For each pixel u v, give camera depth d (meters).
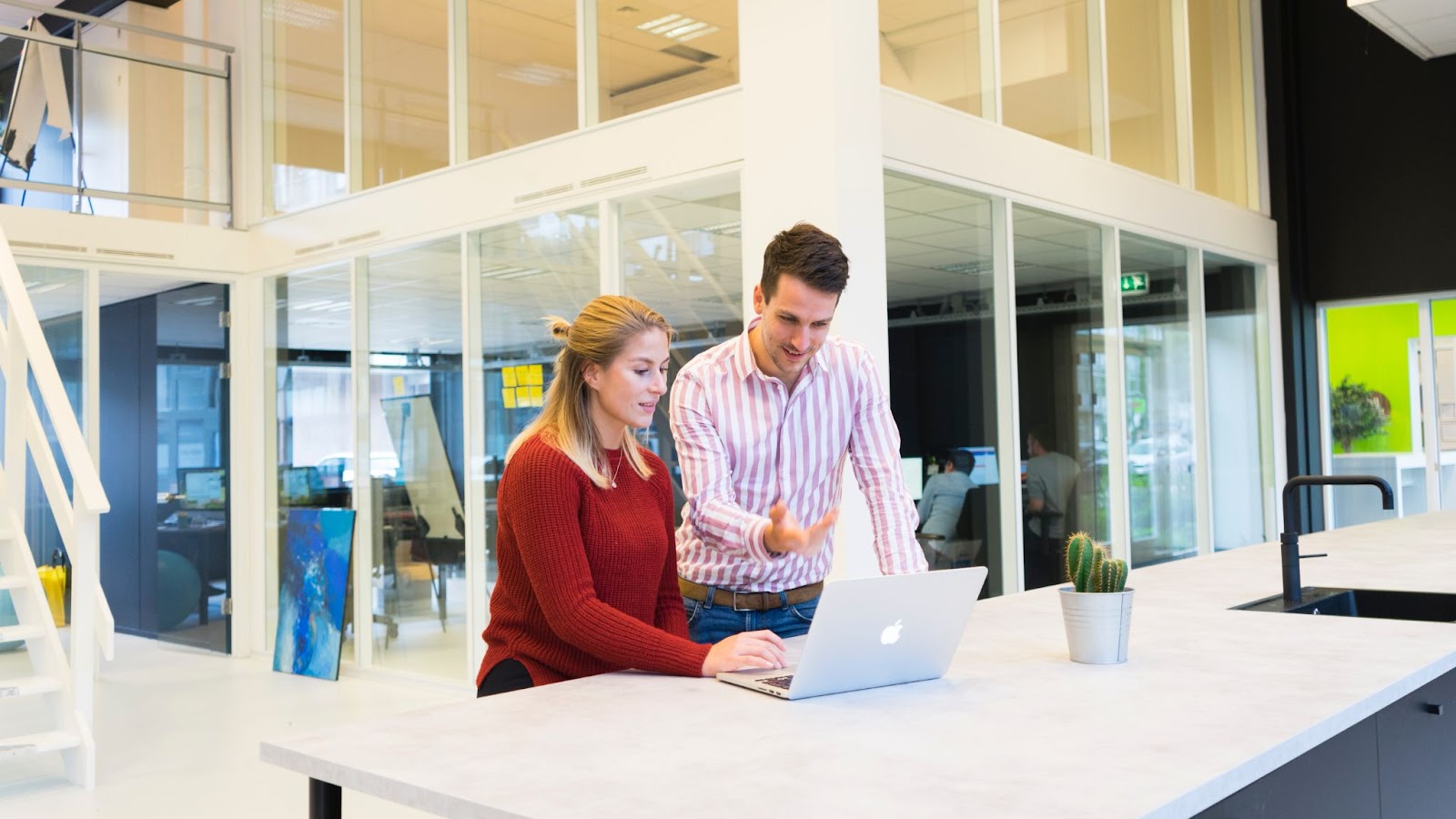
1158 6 7.40
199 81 7.99
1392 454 8.48
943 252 5.32
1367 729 1.72
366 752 1.41
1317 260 8.62
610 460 2.10
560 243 5.82
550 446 1.99
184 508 8.20
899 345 5.05
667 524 2.18
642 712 1.59
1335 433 8.71
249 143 7.91
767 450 2.46
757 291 2.36
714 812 1.13
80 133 7.51
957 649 2.02
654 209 5.41
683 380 2.47
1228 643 2.01
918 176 5.12
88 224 7.27
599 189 5.59
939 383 5.26
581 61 5.74
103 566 8.93
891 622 1.65
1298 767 1.50
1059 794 1.15
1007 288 5.69
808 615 2.50
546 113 5.92
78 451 4.80
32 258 7.07
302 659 7.23
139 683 6.98
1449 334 8.30
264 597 7.78
